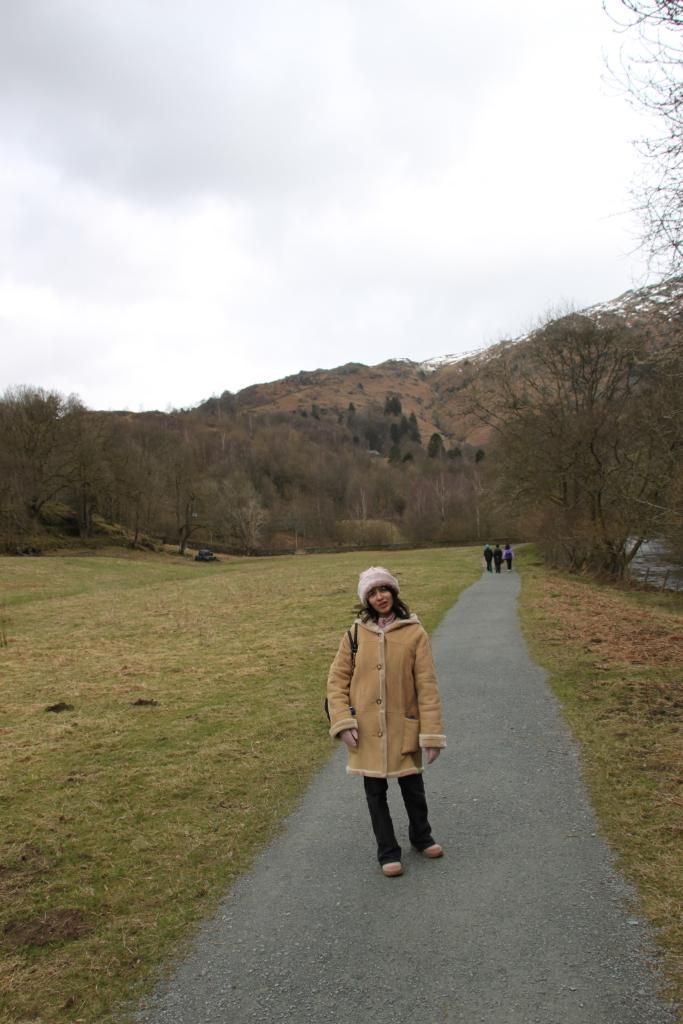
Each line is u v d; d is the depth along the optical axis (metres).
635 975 3.18
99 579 42.75
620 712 7.86
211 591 30.56
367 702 4.43
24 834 5.36
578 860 4.38
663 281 7.11
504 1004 3.02
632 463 26.31
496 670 10.83
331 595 24.66
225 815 5.53
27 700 10.74
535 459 33.41
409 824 4.89
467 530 84.69
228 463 109.12
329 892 4.16
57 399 64.94
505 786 5.84
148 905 4.12
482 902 3.92
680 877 4.05
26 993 3.31
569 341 32.03
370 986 3.21
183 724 8.62
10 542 58.94
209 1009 3.13
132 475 68.75
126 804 5.91
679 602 22.89
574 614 17.33
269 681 11.01
